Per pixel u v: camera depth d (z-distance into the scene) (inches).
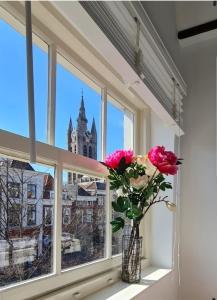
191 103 82.6
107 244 59.4
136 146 74.0
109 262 58.3
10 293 36.5
